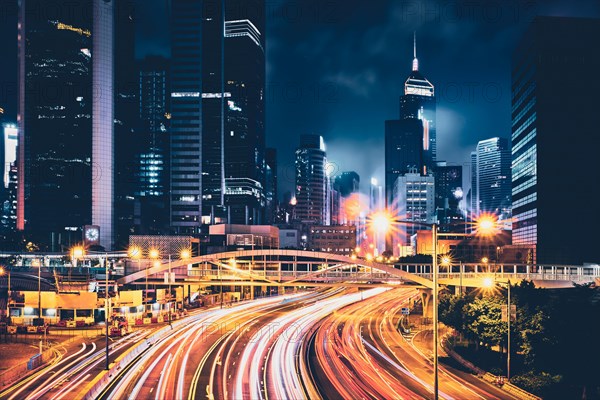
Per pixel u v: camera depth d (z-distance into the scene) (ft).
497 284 318.86
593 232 578.25
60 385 196.95
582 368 197.47
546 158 586.04
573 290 286.25
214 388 198.39
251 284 336.70
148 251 556.10
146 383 205.57
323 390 198.49
